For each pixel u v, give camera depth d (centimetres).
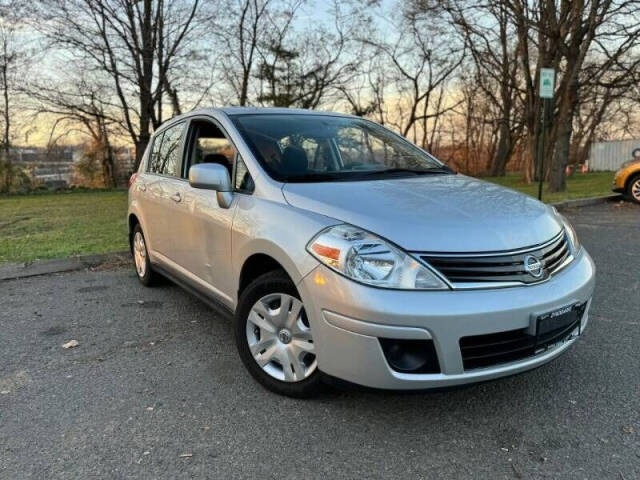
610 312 423
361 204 269
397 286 232
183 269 409
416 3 1812
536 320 244
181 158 419
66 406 286
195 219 370
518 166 4312
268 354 295
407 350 237
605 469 226
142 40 2098
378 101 2977
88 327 411
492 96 2441
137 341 380
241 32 2361
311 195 285
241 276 315
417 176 351
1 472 228
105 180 2919
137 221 524
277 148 344
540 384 304
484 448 243
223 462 235
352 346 237
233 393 298
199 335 391
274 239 275
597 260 600
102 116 2270
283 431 259
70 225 930
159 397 295
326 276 245
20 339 386
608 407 277
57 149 2427
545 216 291
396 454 239
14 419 273
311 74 2561
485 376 240
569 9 1345
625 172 1150
